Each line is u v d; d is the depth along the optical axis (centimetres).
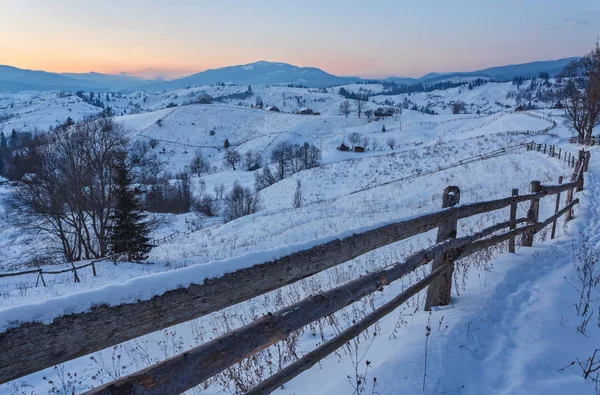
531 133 5303
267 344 183
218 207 5672
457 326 349
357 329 262
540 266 554
